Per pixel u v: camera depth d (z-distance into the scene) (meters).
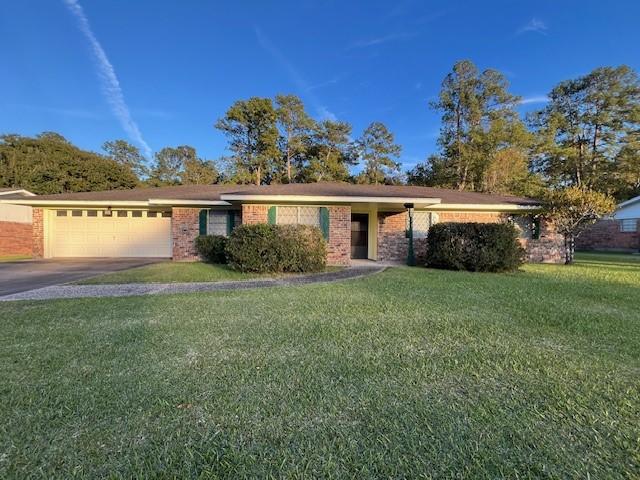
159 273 9.50
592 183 29.36
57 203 14.49
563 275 9.53
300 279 8.80
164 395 2.55
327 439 2.03
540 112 33.12
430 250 11.62
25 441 2.01
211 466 1.80
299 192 12.59
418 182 34.56
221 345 3.64
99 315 4.90
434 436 2.05
